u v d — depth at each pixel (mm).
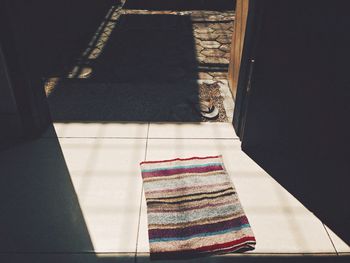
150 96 3742
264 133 2771
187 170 2619
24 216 2221
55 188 2447
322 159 2793
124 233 2105
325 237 2105
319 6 2119
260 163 2729
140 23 6270
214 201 2326
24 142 2938
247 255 1972
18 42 2480
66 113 3393
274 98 2553
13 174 2574
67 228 2137
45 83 4000
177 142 2961
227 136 3057
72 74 4250
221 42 5379
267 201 2363
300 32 2232
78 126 3160
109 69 4422
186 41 5402
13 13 2377
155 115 3383
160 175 2562
